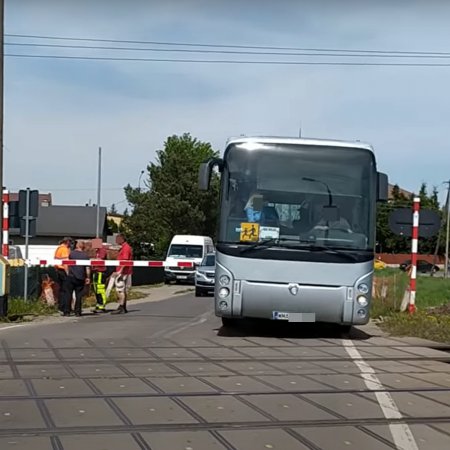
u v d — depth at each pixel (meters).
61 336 13.34
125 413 7.37
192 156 65.38
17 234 19.95
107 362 10.38
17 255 24.95
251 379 9.29
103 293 19.64
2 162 17.48
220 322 16.52
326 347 12.53
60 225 76.06
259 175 13.02
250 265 12.83
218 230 13.06
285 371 9.96
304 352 11.84
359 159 13.09
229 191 13.02
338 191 12.98
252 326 15.42
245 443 6.43
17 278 19.36
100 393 8.26
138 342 12.57
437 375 9.89
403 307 18.67
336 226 12.90
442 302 27.03
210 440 6.50
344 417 7.41
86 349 11.62
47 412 7.36
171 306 23.12
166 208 63.12
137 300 27.73
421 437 6.75
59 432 6.64
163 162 65.25
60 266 18.28
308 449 6.29
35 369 9.75
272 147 13.09
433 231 17.72
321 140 13.16
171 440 6.47
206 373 9.65
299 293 12.77
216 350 11.81
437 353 12.00
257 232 12.86
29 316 17.72
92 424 6.93
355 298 12.80
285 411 7.62
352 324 13.06
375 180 13.12
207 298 29.61
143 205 63.84
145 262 19.19
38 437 6.48
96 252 24.23
